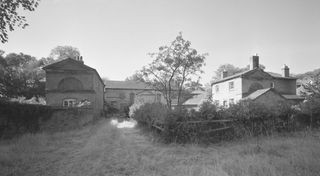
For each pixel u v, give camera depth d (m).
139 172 6.67
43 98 31.81
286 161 6.86
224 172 6.16
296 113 14.11
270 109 13.23
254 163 6.72
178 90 23.45
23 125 13.23
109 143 11.33
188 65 22.00
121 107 48.94
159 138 11.88
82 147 10.36
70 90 28.89
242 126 12.20
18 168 6.94
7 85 20.31
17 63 26.19
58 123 16.33
